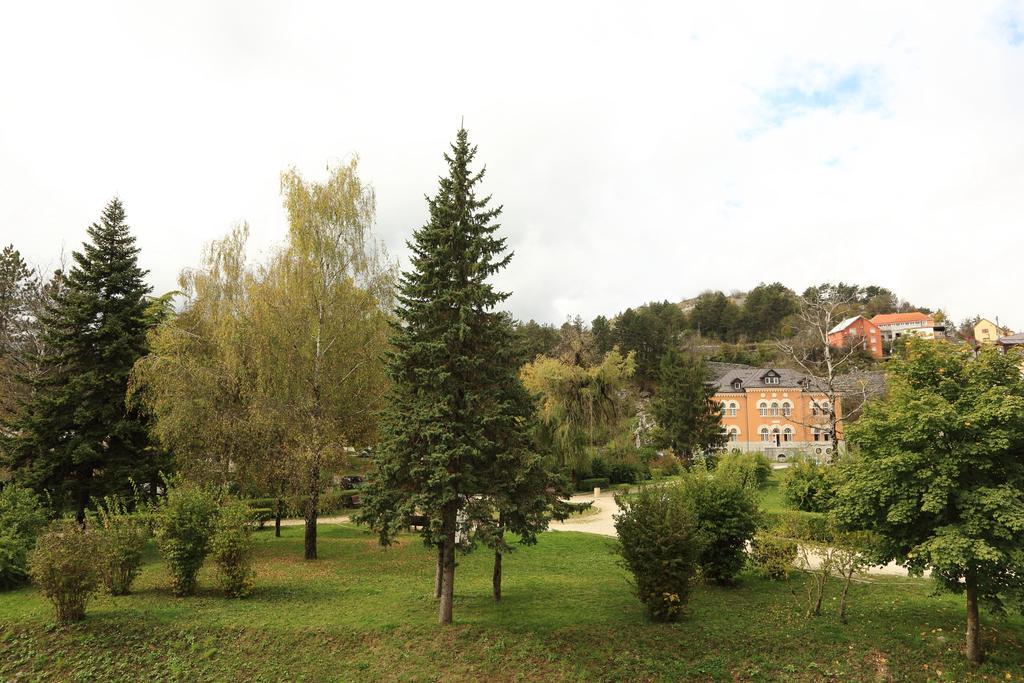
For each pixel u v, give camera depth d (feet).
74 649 39.50
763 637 40.50
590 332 298.97
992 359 36.58
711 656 37.93
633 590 47.67
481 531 40.83
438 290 42.70
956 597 48.60
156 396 69.46
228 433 67.56
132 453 75.87
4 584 53.57
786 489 88.74
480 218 44.01
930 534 35.58
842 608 43.45
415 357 42.98
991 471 35.06
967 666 35.32
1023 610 33.50
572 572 62.54
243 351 72.02
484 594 52.90
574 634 41.37
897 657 36.94
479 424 41.16
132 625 42.52
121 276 77.66
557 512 44.96
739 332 404.36
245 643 40.50
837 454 81.76
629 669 36.45
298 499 69.26
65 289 108.47
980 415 33.22
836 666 36.17
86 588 43.06
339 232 74.54
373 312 75.05
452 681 35.60
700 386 191.83
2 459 73.46
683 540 43.68
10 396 97.19
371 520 45.55
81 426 72.90
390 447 42.47
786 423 226.79
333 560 70.38
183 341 76.43
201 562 51.83
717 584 54.39
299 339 71.10
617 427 142.00
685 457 184.34
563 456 124.67
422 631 41.93
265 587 55.21
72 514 73.15
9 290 116.98
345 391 72.74
